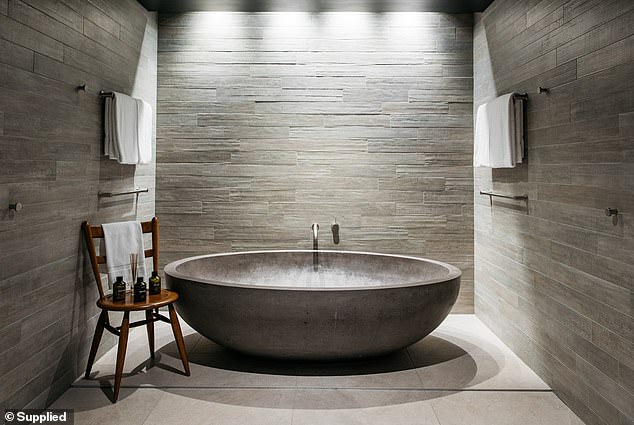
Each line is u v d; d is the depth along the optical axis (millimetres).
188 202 4668
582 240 2730
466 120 4660
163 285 4656
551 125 3100
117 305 3010
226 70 4645
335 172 4672
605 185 2508
